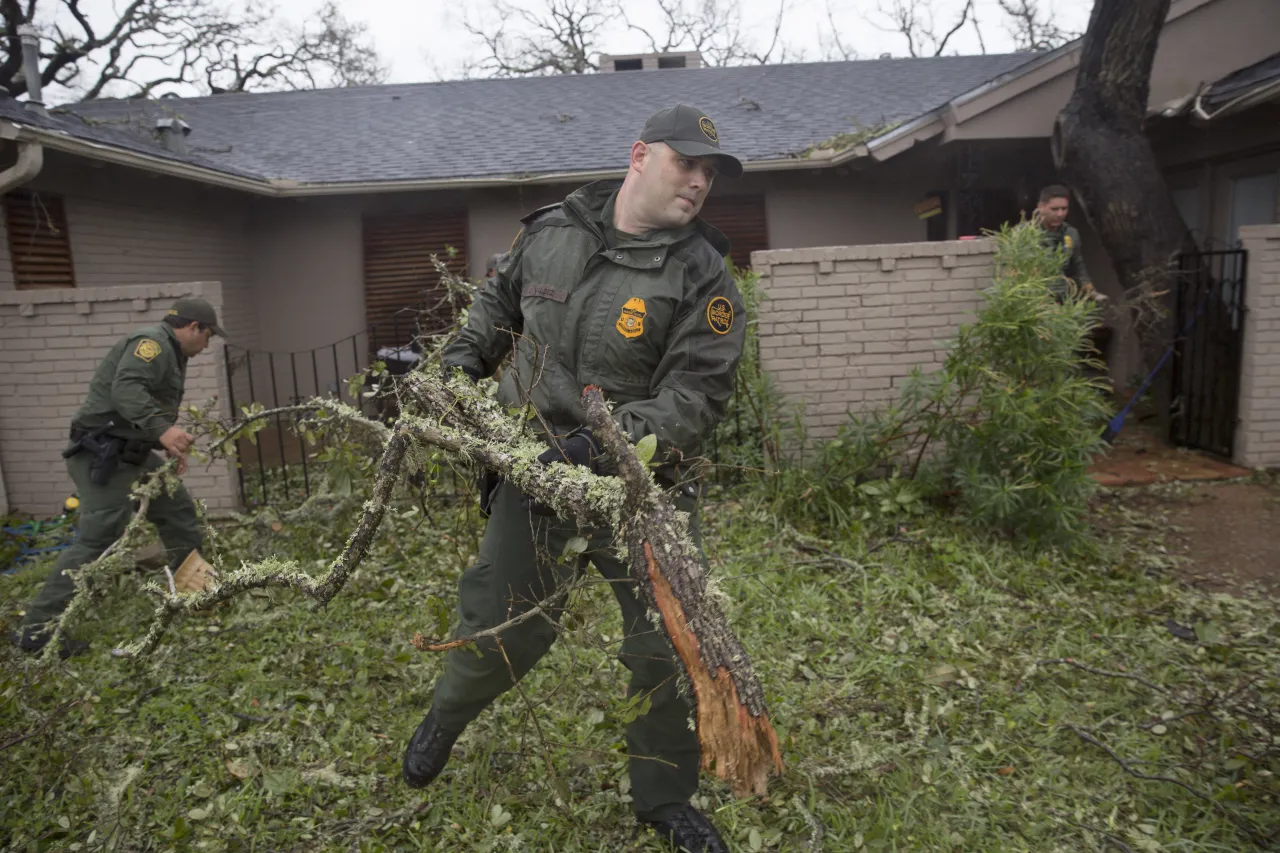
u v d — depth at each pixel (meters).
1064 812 2.60
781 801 2.64
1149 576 4.47
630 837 2.52
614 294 2.23
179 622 3.84
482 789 2.72
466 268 9.89
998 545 4.71
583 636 2.20
